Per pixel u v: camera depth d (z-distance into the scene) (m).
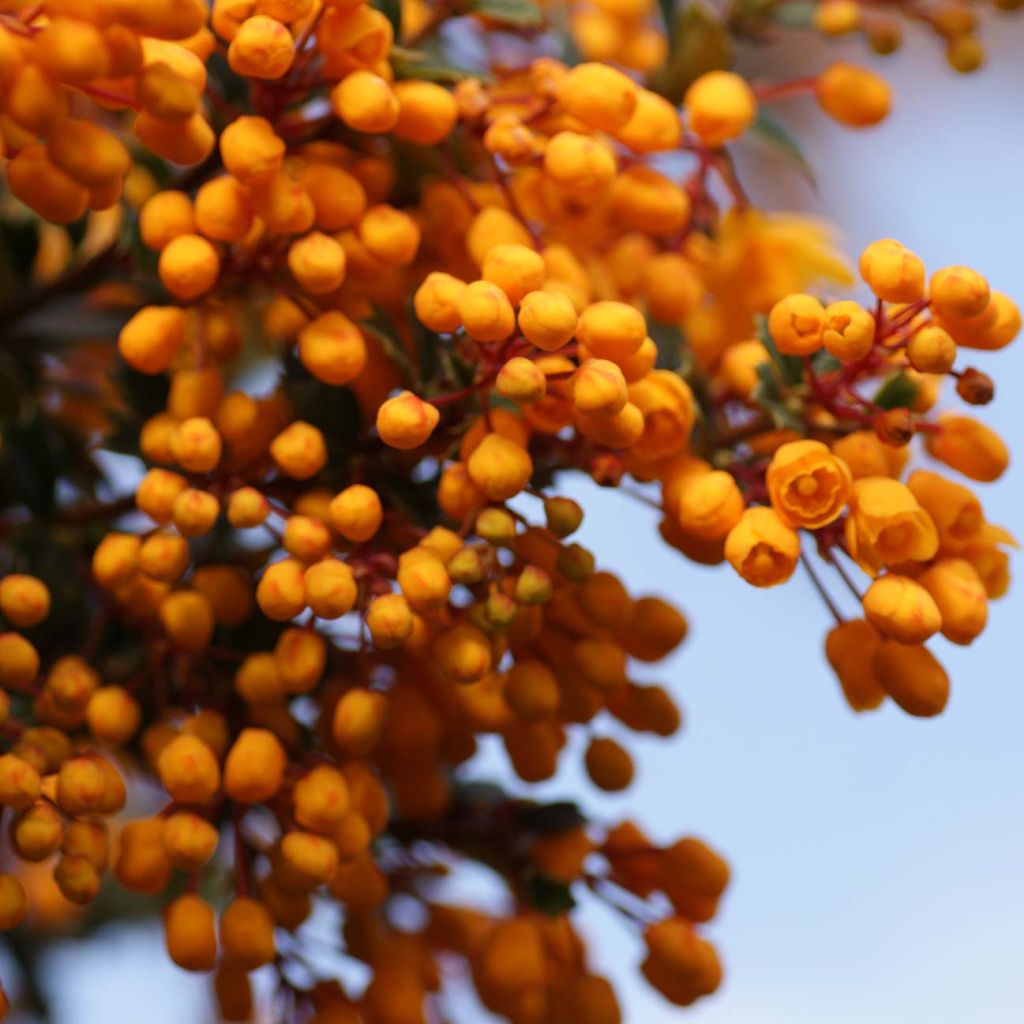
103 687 0.29
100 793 0.27
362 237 0.27
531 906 0.30
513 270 0.26
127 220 0.30
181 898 0.28
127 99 0.26
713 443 0.28
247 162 0.27
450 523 0.28
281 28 0.26
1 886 0.27
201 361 0.28
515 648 0.28
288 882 0.27
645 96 0.28
